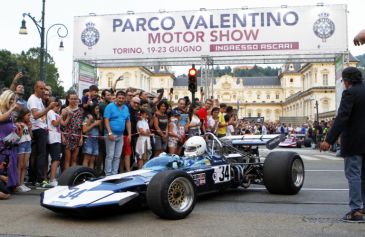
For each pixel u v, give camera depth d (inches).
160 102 432.8
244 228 215.2
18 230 214.7
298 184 321.7
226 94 5644.7
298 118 2657.5
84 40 876.0
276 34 824.9
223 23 833.5
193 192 245.6
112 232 210.2
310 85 3531.0
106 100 414.9
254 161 348.2
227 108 583.2
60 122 363.9
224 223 226.2
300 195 317.4
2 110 311.3
